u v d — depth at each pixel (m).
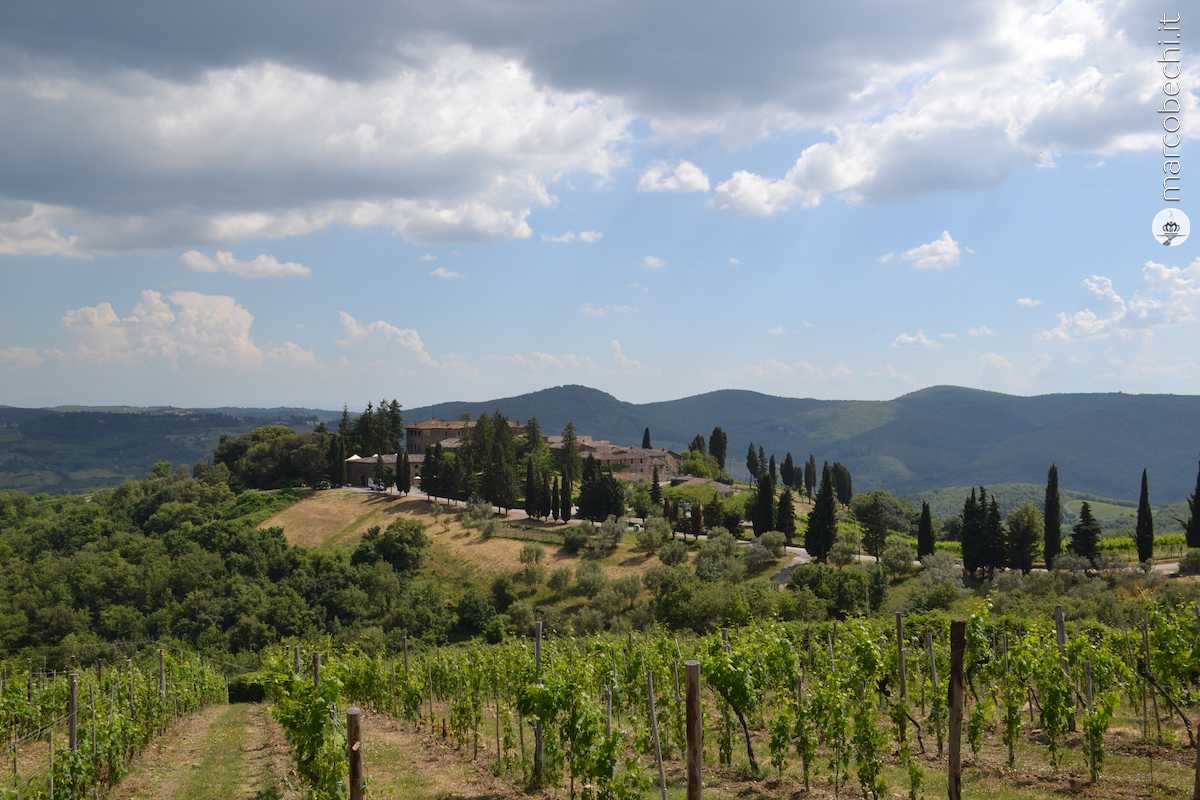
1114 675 19.81
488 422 140.25
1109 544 79.38
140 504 126.06
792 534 95.38
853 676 18.69
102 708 23.03
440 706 31.47
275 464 142.12
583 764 15.46
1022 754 17.70
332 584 86.19
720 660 17.97
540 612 77.25
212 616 78.69
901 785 15.87
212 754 24.52
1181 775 15.21
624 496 110.31
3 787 19.14
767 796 15.84
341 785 15.86
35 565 92.69
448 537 101.12
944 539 108.88
